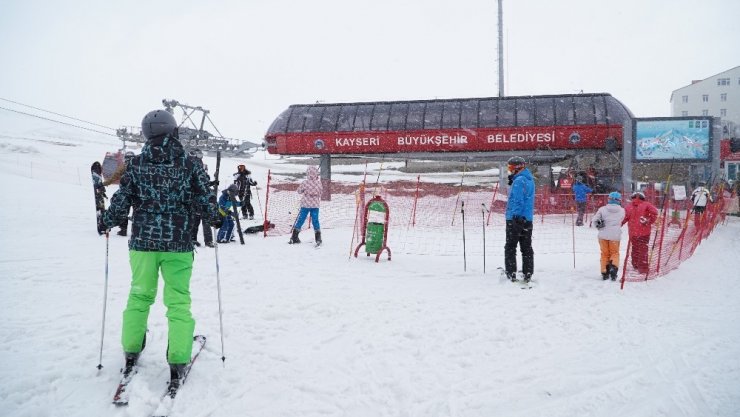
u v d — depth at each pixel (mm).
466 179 32875
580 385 3912
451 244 11430
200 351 4332
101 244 9648
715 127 18000
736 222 19094
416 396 3672
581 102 21062
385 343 4727
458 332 5035
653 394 3799
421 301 6160
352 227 14000
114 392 3566
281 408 3445
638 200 8344
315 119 23062
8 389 3533
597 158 21484
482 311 5773
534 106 21344
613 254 7586
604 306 6125
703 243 12625
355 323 5320
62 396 3496
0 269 7277
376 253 9258
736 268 9086
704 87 63031
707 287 7402
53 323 4973
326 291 6543
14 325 4883
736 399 3734
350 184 24547
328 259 8898
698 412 3545
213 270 7648
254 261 8500
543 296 6484
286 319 5449
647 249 8258
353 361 4301
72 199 17672
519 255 9891
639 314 5809
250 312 5586
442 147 21797
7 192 17969
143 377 3738
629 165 18500
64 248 9102
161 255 3625
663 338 4996
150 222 3588
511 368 4211
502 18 28672
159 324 4949
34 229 11281
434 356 4430
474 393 3744
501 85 28734
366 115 22750
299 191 10469
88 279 6820
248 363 4172
